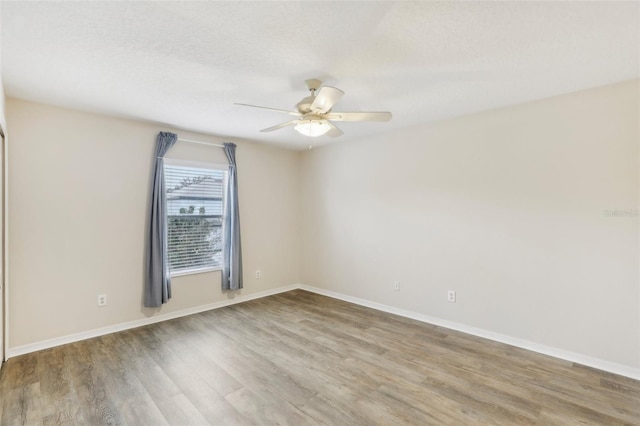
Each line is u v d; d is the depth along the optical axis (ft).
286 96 9.67
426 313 12.76
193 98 9.80
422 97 9.82
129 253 12.05
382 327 12.17
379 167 14.30
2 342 9.12
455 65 7.70
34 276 10.07
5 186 9.22
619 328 8.77
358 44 6.72
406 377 8.52
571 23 5.98
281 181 17.33
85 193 11.06
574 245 9.43
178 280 13.42
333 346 10.46
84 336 11.00
